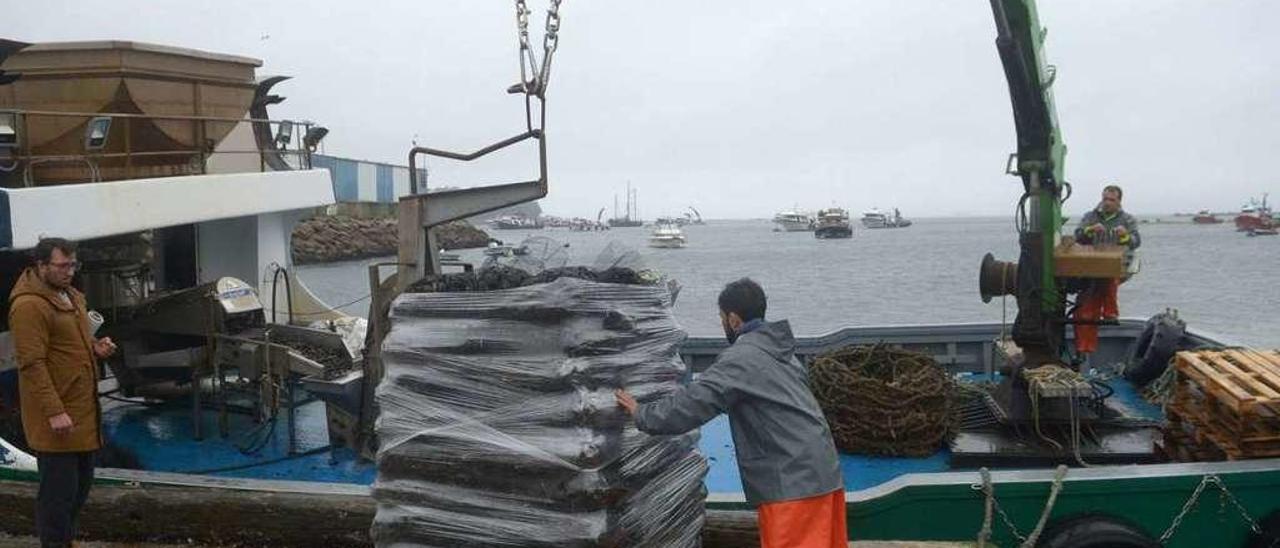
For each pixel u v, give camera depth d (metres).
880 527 4.74
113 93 6.71
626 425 3.67
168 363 7.11
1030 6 5.74
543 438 3.50
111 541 5.23
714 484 5.95
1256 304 34.19
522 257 4.41
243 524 5.11
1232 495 4.71
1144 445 5.84
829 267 64.44
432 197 5.48
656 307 3.90
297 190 8.28
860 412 6.16
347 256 50.53
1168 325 7.50
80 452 4.62
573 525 3.48
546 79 4.90
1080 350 6.84
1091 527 4.58
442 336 3.67
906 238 138.75
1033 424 6.03
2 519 5.40
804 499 3.52
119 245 8.12
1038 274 6.11
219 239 8.45
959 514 4.75
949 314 32.75
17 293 4.41
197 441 6.95
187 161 7.52
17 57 6.75
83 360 4.59
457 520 3.68
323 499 5.07
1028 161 6.03
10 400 6.61
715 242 127.06
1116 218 7.21
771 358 3.59
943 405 6.16
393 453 3.77
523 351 3.55
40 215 5.81
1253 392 5.08
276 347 6.60
